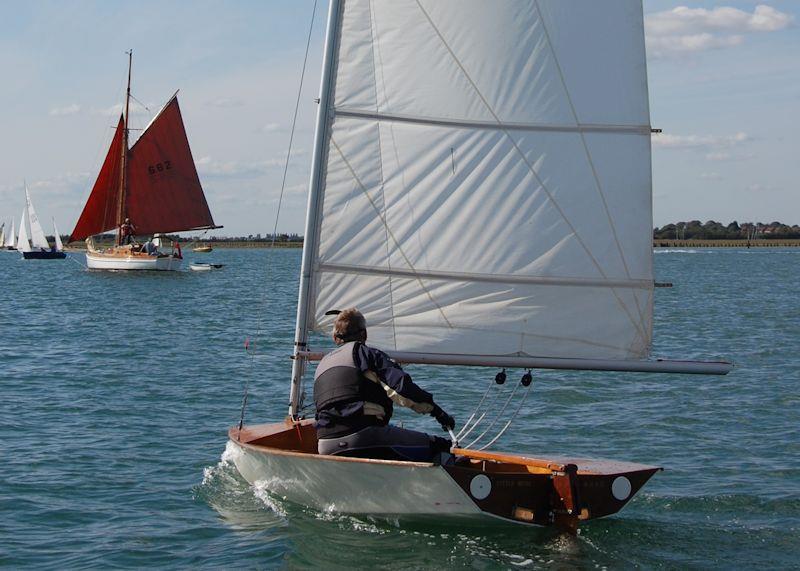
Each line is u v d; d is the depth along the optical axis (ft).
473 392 50.80
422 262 28.60
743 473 32.78
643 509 27.86
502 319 28.68
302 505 27.68
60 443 37.83
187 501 29.19
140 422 42.52
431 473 24.00
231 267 310.45
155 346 74.38
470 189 28.48
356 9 28.32
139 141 208.13
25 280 199.41
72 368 60.85
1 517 27.84
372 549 23.97
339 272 28.71
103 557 24.34
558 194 28.58
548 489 24.97
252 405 47.50
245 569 23.12
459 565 22.72
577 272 28.73
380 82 28.40
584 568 22.62
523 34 28.27
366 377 25.41
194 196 208.64
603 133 28.63
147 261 225.35
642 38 28.66
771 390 50.80
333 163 28.50
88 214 209.15
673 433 40.01
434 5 28.12
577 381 54.49
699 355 67.77
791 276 222.69
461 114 28.40
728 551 24.13
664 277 217.56
